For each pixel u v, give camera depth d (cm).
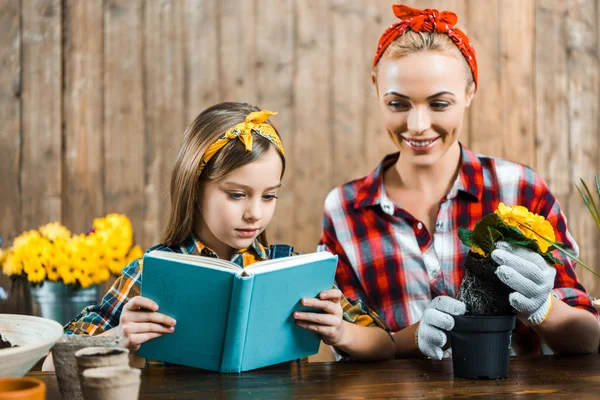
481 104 264
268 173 138
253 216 138
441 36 160
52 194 246
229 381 121
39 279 210
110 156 248
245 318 121
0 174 245
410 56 159
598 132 274
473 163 175
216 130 141
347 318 153
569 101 271
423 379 123
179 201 146
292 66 254
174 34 250
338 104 256
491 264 121
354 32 256
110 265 219
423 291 171
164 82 250
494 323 121
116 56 248
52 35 246
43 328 111
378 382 121
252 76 253
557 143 270
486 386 118
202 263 121
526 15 267
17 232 245
